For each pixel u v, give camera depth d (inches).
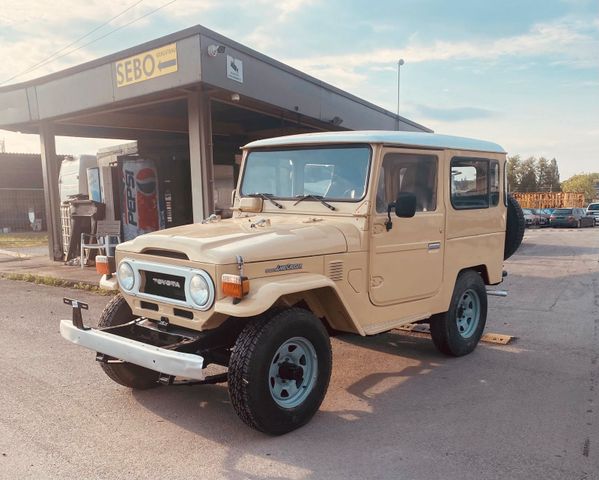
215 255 138.2
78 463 132.0
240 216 197.8
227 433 148.9
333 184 178.7
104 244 472.4
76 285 392.8
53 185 525.0
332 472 128.0
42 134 508.7
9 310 310.3
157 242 154.4
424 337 251.3
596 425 153.7
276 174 195.8
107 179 483.5
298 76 424.5
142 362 137.5
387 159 175.2
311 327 150.0
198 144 372.8
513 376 196.1
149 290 159.0
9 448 139.6
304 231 158.2
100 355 161.3
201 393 178.9
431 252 195.5
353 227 169.6
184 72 330.3
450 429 151.4
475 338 225.6
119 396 175.6
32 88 469.4
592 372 200.1
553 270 466.3
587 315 293.3
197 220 382.0
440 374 198.7
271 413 140.9
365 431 150.1
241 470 129.0
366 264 170.9
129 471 128.4
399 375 197.8
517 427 152.6
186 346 145.9
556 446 140.8
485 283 238.4
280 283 141.4
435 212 196.1
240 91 356.8
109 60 380.5
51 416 159.8
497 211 232.8
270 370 141.8
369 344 239.0
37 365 206.7
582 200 1865.2
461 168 208.2
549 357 219.0
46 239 863.1
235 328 155.6
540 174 3056.1
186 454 136.9
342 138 176.2
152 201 471.2
